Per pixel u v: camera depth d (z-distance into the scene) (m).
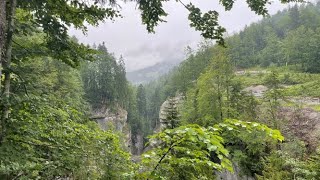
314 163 13.05
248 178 20.36
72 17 6.02
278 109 28.56
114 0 5.67
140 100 102.31
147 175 3.07
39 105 5.00
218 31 5.90
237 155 20.62
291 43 75.06
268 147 21.16
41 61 18.83
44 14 5.92
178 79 61.31
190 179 2.95
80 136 5.50
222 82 28.50
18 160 4.08
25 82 5.34
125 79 80.75
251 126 2.74
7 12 5.48
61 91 20.27
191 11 5.68
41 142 4.98
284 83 50.88
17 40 6.29
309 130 23.14
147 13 5.91
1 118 4.42
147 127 87.12
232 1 5.72
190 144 2.78
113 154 5.17
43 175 4.62
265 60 86.12
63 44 6.21
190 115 31.11
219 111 26.94
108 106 66.56
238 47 95.31
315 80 45.53
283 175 13.99
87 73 68.69
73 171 4.95
